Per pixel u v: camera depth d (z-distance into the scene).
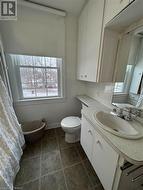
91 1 1.31
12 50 1.58
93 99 2.02
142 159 0.62
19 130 1.44
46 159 1.49
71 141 1.83
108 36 1.15
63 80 2.07
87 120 1.25
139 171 0.83
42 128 1.83
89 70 1.50
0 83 1.23
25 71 1.86
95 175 1.27
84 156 1.56
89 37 1.44
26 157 1.52
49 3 1.50
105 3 1.04
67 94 2.21
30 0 1.44
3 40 1.51
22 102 1.90
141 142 0.78
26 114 2.00
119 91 1.32
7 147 1.03
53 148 1.71
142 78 1.02
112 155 0.82
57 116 2.29
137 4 0.74
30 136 1.67
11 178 0.96
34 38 1.65
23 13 1.51
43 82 2.03
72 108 2.36
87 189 1.12
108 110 1.44
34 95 2.04
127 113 1.15
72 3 1.49
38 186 1.14
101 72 1.26
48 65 1.97
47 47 1.77
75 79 2.19
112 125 1.21
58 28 1.76
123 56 1.20
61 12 1.62
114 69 1.33
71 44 1.95
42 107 2.09
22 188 1.11
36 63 1.89
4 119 1.18
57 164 1.42
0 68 1.42
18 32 1.55
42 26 1.65
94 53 1.32
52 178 1.22
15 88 1.81
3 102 1.24
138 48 1.03
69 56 2.00
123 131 1.07
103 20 1.10
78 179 1.22
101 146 0.97
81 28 1.70
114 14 0.92
